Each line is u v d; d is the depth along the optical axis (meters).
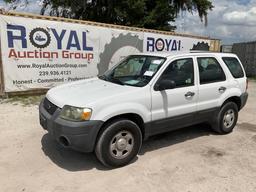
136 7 22.52
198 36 14.85
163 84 4.64
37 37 8.84
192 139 5.75
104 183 3.88
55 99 4.37
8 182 3.80
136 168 4.36
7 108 7.47
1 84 8.48
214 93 5.62
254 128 6.71
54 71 9.45
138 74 5.05
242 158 4.88
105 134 4.11
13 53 8.45
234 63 6.25
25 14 8.49
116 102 4.21
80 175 4.07
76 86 4.92
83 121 3.95
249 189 3.87
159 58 5.14
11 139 5.28
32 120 6.48
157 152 5.01
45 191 3.64
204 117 5.58
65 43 9.52
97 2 24.48
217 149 5.25
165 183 3.95
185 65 5.23
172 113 4.93
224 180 4.09
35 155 4.64
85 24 9.90
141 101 4.48
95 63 10.47
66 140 4.04
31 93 9.09
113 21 24.48
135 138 4.43
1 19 8.06
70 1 23.02
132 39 11.45
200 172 4.30
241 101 6.23
